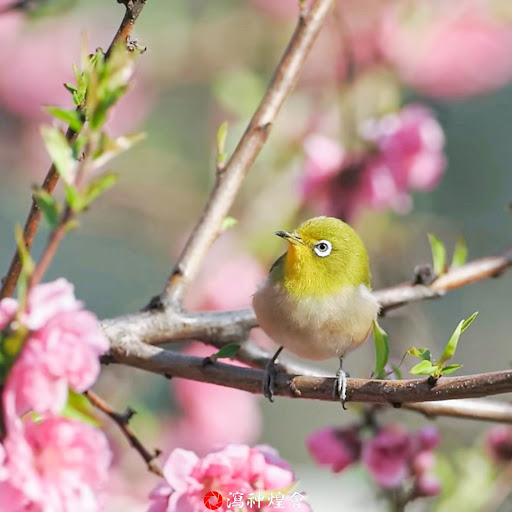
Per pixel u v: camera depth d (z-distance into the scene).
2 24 14.37
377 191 10.83
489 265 8.54
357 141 10.99
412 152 10.79
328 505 13.27
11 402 4.18
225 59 15.27
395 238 12.64
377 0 13.30
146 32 15.13
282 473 5.91
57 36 14.74
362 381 5.83
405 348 11.32
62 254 16.56
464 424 11.52
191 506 5.73
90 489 4.45
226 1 15.41
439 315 16.00
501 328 16.09
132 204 15.39
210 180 15.16
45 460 4.43
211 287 11.45
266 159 12.80
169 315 7.25
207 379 6.48
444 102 14.20
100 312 16.36
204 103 15.62
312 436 8.39
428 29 13.24
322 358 7.99
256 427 12.32
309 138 12.44
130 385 11.21
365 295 7.92
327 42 13.68
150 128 15.52
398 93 12.80
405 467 8.33
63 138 4.31
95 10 15.00
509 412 7.29
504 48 13.67
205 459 5.83
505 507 10.34
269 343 11.66
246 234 12.26
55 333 4.23
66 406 4.41
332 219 8.11
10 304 4.37
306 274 7.68
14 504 4.33
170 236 15.52
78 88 5.18
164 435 11.99
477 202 15.73
